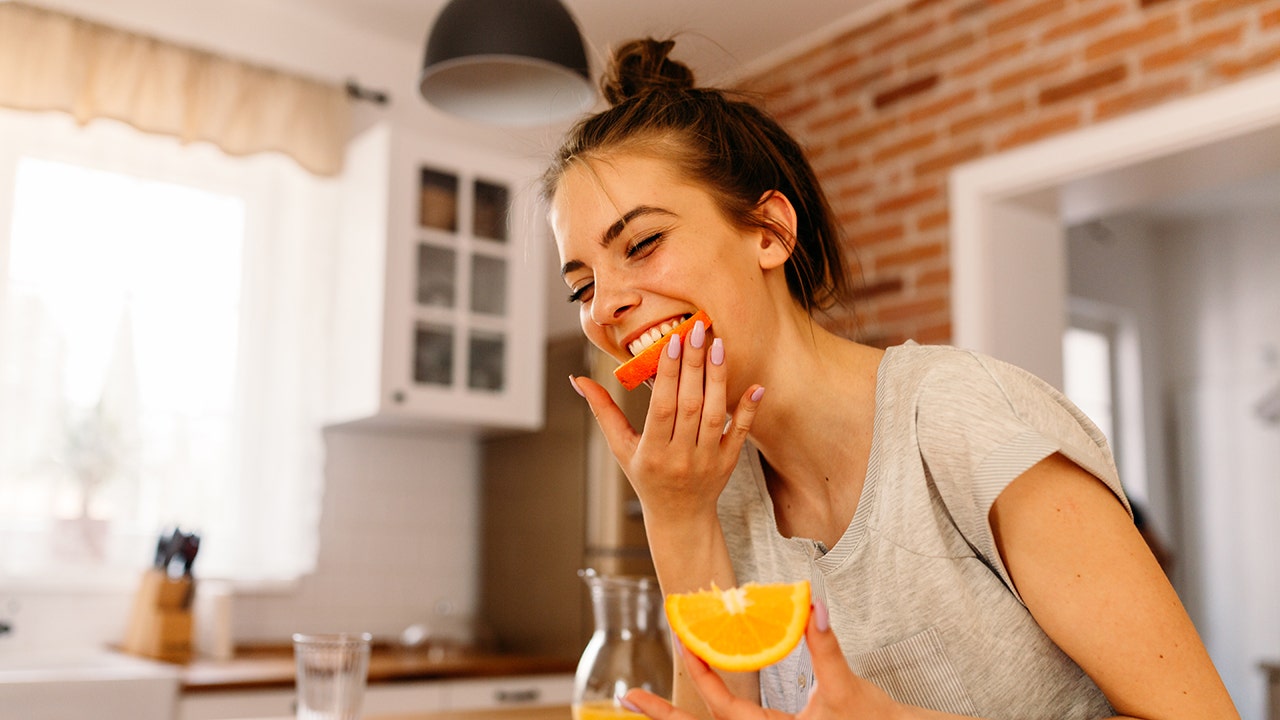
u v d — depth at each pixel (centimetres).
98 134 314
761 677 107
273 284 338
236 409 329
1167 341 563
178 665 277
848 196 359
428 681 285
